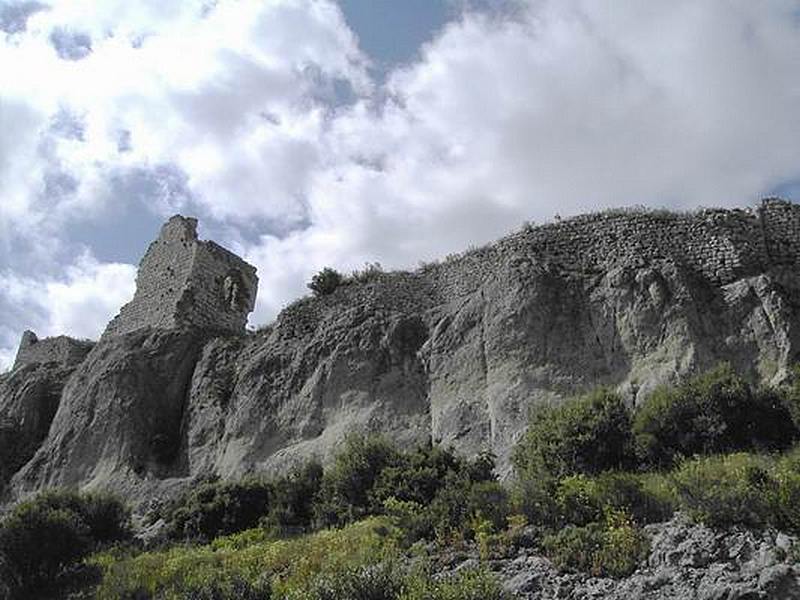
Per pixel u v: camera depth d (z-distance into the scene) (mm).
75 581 23906
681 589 15438
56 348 50500
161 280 47031
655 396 24766
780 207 31703
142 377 40375
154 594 21750
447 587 15930
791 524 16266
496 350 30859
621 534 17250
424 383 32344
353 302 36844
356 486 26188
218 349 40594
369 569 17625
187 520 28266
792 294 29422
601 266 31984
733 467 19531
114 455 37906
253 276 49375
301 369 35406
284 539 24609
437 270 36312
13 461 42781
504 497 20234
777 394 23891
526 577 16828
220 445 35625
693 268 30703
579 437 23500
